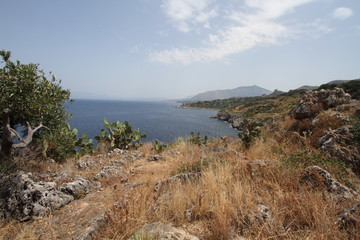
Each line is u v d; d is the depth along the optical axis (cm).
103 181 443
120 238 228
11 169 389
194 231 245
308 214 249
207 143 948
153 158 640
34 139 596
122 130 819
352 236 205
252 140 691
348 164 434
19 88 459
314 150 507
